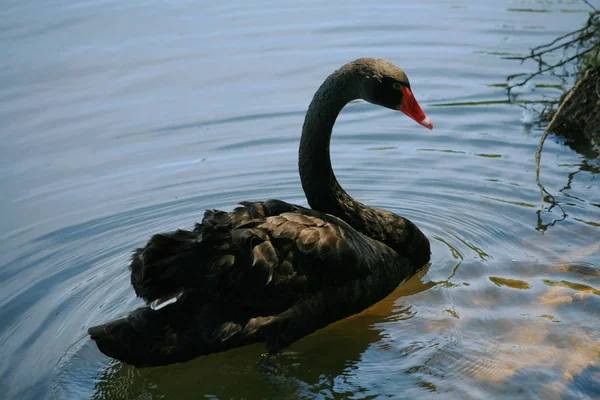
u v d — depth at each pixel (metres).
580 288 6.96
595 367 5.91
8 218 8.68
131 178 9.49
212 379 6.12
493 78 11.62
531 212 8.37
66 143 10.25
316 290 6.47
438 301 6.99
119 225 8.50
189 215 8.70
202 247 5.96
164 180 9.44
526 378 5.84
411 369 6.06
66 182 9.40
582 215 8.22
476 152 9.81
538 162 8.89
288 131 10.47
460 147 9.96
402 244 7.44
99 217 8.66
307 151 7.39
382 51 12.59
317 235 6.44
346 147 10.16
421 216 8.55
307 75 11.90
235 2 14.78
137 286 6.01
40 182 9.40
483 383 5.83
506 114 10.68
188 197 9.05
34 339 6.58
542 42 12.48
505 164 9.48
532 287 7.05
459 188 9.04
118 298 7.11
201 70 12.13
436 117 10.70
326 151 7.38
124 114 10.93
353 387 5.89
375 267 6.95
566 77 11.48
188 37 13.20
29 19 13.86
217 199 9.02
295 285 6.31
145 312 5.65
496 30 13.05
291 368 6.16
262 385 6.03
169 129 10.56
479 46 12.57
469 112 10.77
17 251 8.02
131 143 10.27
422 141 10.17
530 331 6.41
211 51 12.76
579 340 6.25
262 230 6.27
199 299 5.88
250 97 11.34
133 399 5.90
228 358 6.32
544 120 10.41
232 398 5.91
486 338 6.36
